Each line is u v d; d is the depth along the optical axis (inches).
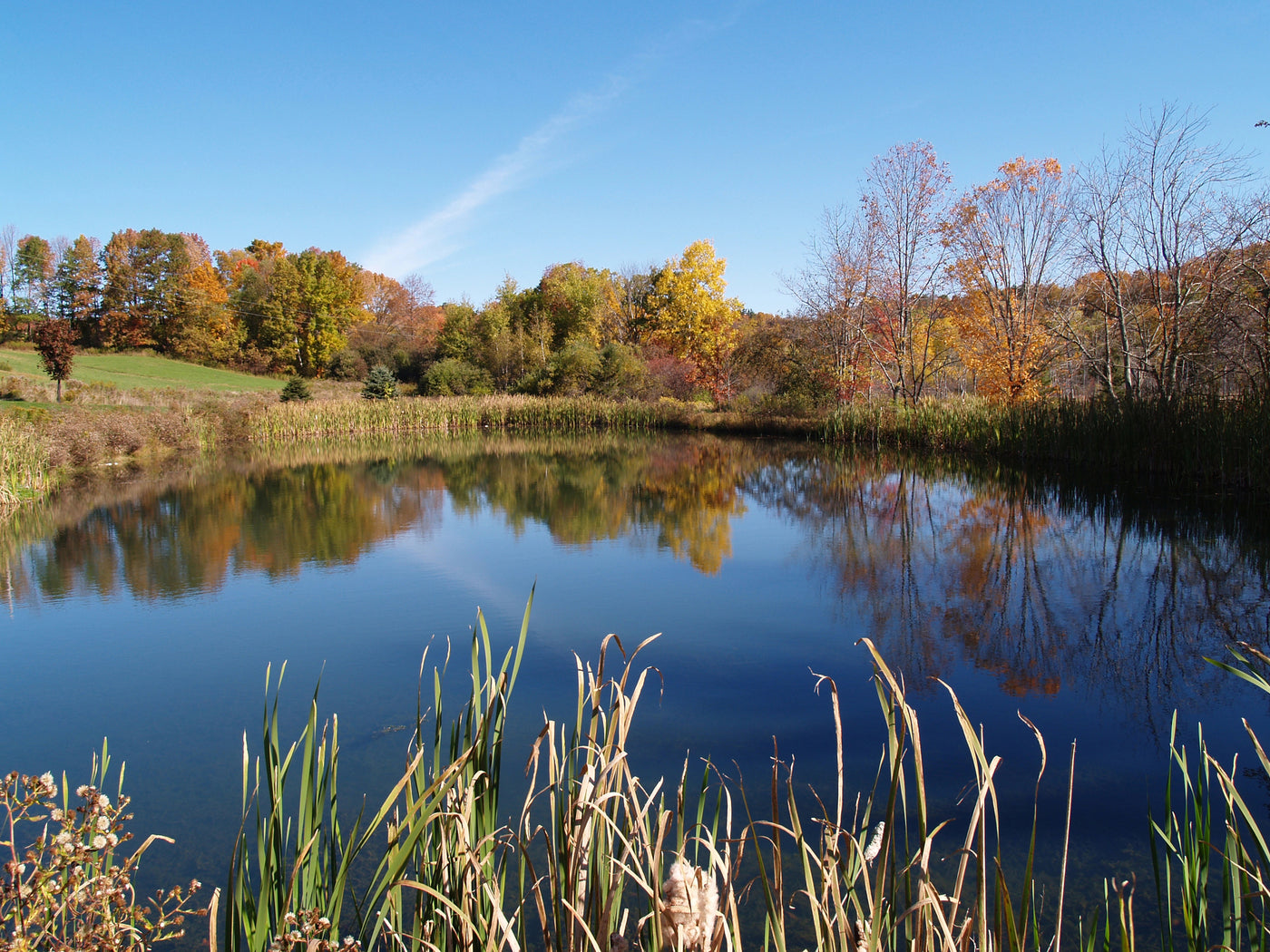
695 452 912.3
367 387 1481.3
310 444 1086.4
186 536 423.5
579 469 749.9
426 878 78.0
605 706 187.3
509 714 185.8
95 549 389.4
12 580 329.1
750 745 167.2
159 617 275.7
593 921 68.9
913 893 104.1
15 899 63.0
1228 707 183.3
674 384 1520.7
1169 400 517.0
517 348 1772.9
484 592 304.3
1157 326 724.0
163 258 2180.1
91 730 183.6
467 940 67.7
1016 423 693.3
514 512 500.1
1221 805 137.6
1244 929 101.3
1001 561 330.3
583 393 1477.6
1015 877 119.0
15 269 2383.1
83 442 737.0
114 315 2114.9
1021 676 205.0
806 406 1129.4
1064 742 167.6
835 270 1028.5
